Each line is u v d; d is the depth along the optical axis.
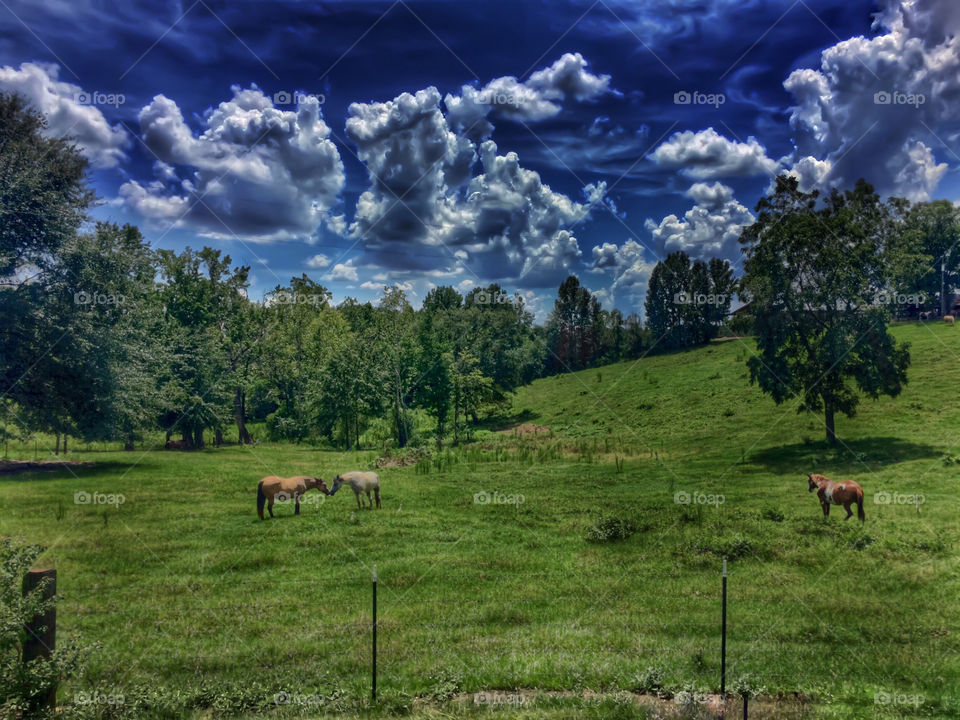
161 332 63.12
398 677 10.80
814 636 12.97
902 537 19.72
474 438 68.44
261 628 14.03
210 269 73.88
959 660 11.35
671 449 48.25
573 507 28.11
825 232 43.41
